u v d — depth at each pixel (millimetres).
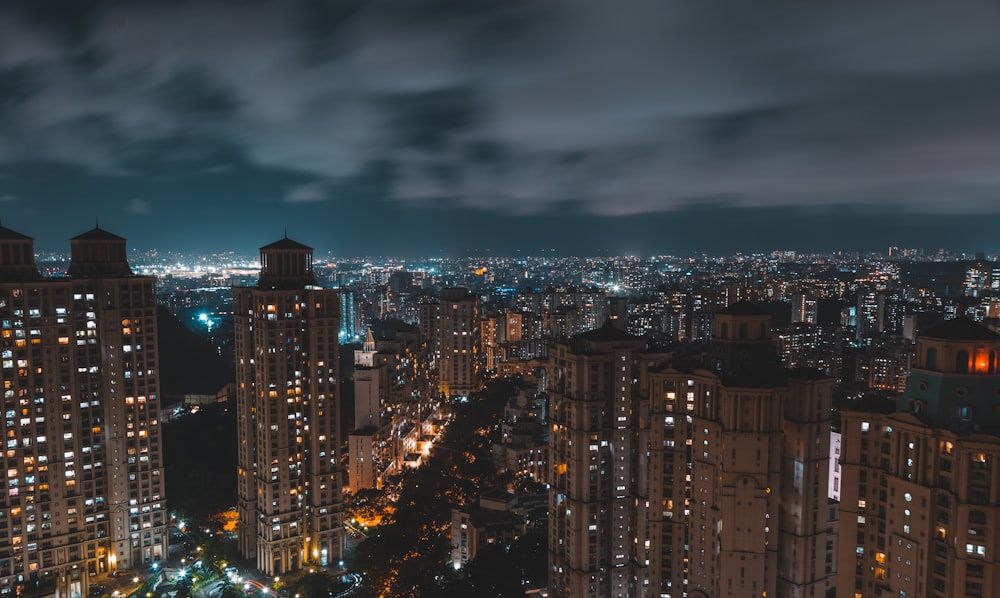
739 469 156375
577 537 183125
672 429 175000
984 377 120125
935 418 121688
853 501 137125
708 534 165375
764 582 159250
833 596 167875
